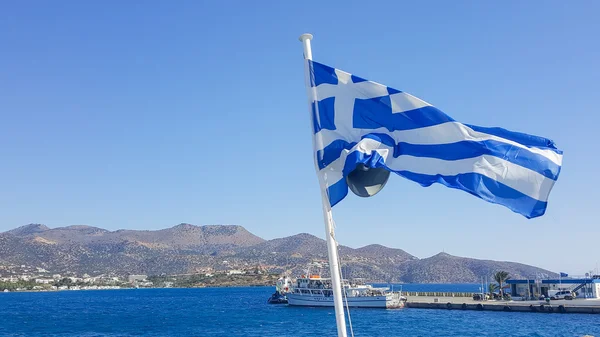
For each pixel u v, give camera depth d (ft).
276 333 282.15
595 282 391.45
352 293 448.24
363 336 247.50
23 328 353.72
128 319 425.28
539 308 346.95
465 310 393.50
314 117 50.19
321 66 50.72
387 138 49.26
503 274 479.41
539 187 47.42
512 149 48.16
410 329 273.95
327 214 48.19
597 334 235.20
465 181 47.52
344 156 48.44
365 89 49.88
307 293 492.13
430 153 48.75
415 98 49.19
